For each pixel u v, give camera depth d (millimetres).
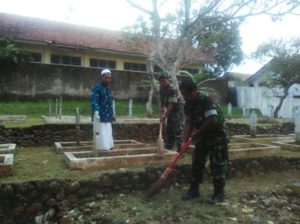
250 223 4371
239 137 9680
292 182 6117
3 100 15812
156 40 9258
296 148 7973
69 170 5602
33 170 5641
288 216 4777
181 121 7137
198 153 4980
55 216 4824
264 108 20828
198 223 4230
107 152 6488
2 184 4793
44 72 16531
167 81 7004
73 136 8992
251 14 7996
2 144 7652
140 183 5465
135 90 18625
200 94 4816
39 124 9086
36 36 18469
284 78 18297
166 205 4738
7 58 15711
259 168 6625
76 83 17203
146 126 9844
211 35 10227
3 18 19406
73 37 19922
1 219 4715
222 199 4949
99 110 6488
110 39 21219
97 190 5152
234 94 22156
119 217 4340
